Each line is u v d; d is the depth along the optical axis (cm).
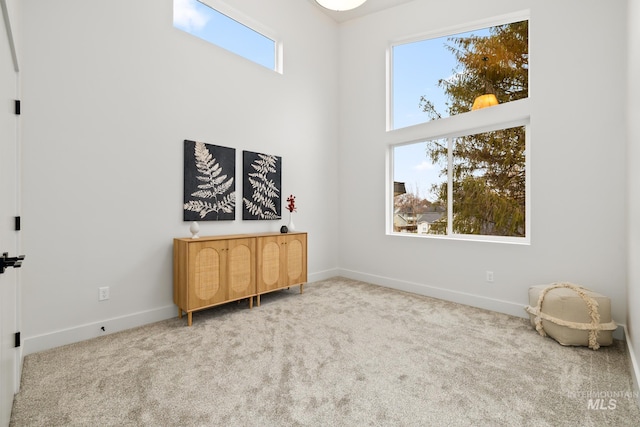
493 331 258
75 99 232
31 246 214
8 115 154
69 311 231
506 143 325
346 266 464
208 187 316
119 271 257
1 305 125
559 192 278
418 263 381
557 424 146
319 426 143
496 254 316
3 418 127
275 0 381
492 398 165
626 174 241
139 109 267
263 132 371
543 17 287
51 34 221
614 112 252
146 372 189
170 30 287
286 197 400
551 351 221
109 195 251
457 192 364
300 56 415
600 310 224
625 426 144
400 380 182
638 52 187
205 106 314
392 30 409
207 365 198
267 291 332
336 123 471
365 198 441
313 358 209
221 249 290
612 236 254
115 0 252
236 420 146
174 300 287
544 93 286
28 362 199
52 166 222
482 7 332
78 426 142
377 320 283
